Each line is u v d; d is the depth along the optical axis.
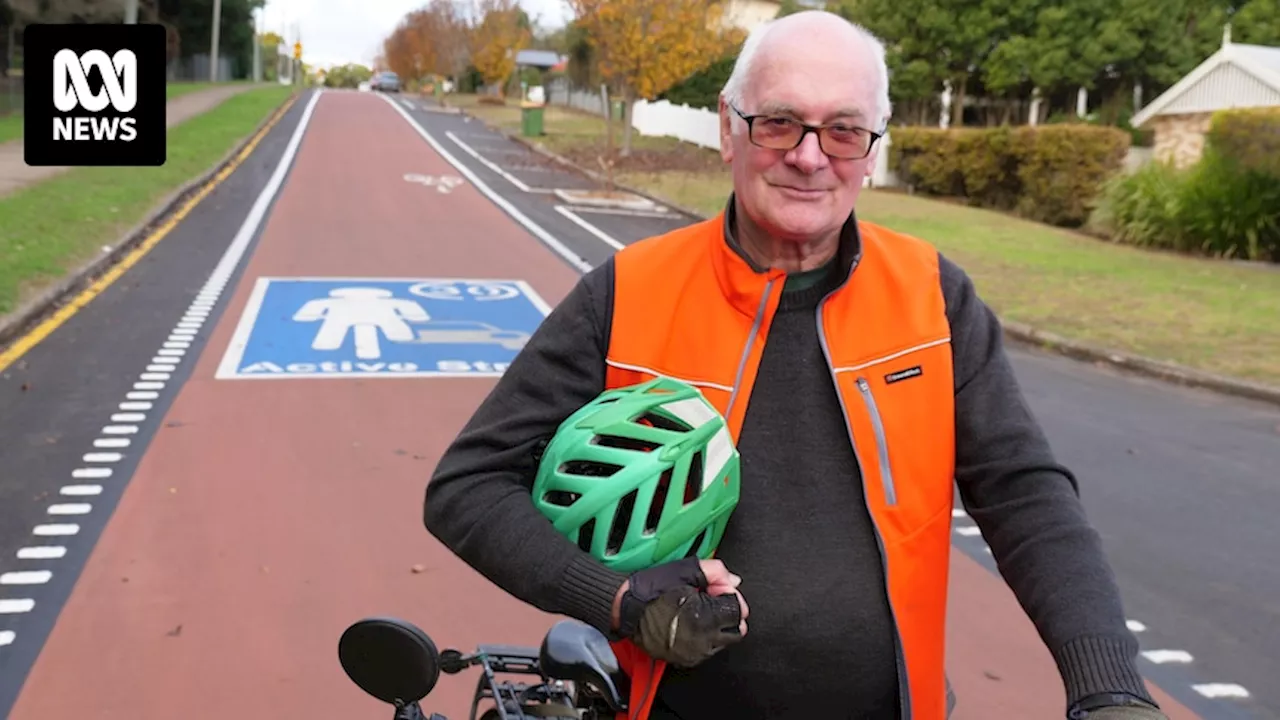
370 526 5.31
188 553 4.91
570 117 49.50
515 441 1.89
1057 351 10.88
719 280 1.94
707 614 1.62
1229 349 10.46
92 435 6.55
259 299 11.05
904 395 1.88
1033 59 34.16
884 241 2.00
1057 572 1.70
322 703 3.75
